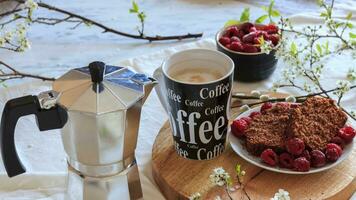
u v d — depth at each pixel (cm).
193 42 101
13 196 68
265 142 68
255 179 66
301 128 68
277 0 119
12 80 93
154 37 104
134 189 62
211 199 64
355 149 70
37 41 105
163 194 69
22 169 59
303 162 65
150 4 121
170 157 71
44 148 77
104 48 103
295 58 80
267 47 81
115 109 54
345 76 88
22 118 82
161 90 71
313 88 85
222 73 70
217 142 70
